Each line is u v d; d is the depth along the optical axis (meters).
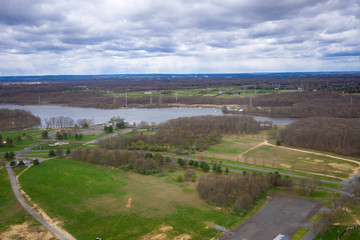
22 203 142.75
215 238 110.06
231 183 145.88
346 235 109.75
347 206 131.00
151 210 133.00
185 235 112.31
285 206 135.12
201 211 131.38
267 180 154.88
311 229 114.62
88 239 111.75
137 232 115.12
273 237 110.06
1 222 125.56
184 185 162.75
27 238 112.75
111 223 122.50
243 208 130.50
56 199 146.12
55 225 122.38
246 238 109.56
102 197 147.62
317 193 148.25
